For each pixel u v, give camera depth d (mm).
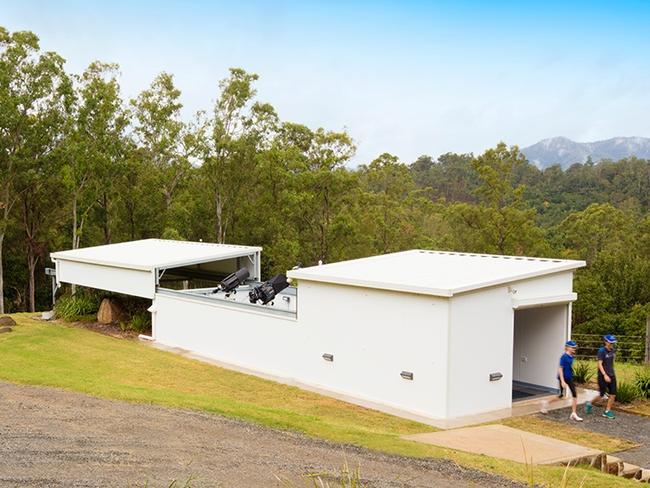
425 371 12516
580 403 13523
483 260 15680
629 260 36625
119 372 15188
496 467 8055
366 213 40500
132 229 38875
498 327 13008
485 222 32469
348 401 13398
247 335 16734
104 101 33875
